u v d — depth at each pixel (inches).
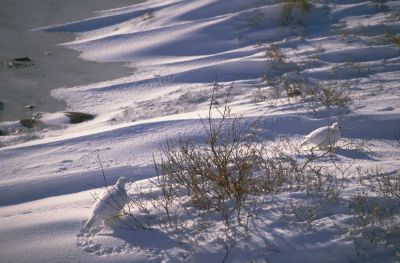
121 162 231.1
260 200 167.9
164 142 249.9
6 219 164.4
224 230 150.1
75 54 482.0
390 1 520.4
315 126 270.2
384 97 311.3
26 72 430.6
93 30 563.2
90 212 166.4
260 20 502.9
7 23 584.1
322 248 140.1
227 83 373.4
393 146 246.5
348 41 437.4
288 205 162.6
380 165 206.7
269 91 345.7
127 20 573.3
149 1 661.3
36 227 152.9
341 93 319.9
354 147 245.0
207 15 538.6
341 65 387.5
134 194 183.6
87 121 328.8
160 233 150.6
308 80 362.9
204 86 371.6
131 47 482.0
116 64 450.3
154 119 287.3
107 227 154.9
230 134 256.4
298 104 303.4
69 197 190.9
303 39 456.1
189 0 579.5
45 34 550.3
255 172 195.9
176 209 165.2
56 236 148.0
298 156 227.1
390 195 168.6
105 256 138.6
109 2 677.9
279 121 273.9
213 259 137.9
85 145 252.8
